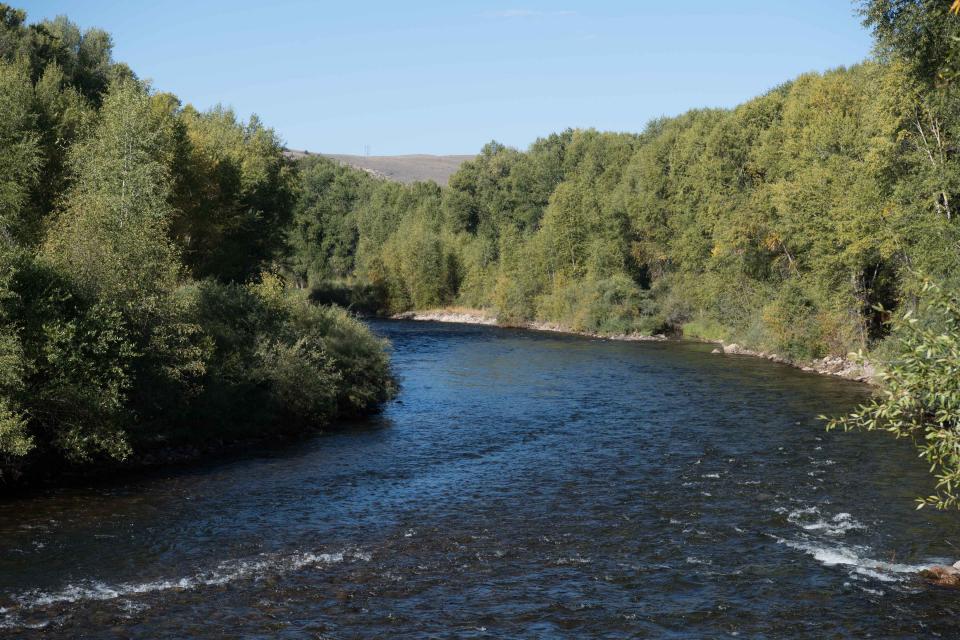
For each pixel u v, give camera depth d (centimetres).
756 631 1369
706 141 7725
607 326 8612
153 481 2392
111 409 2256
